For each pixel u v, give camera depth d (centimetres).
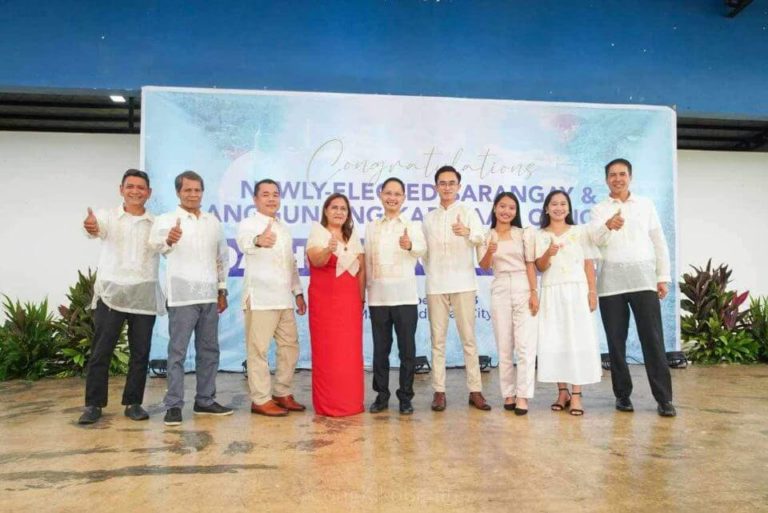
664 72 646
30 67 560
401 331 358
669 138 599
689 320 599
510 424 327
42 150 609
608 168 367
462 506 206
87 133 615
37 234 606
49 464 257
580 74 631
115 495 219
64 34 564
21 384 477
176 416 332
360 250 369
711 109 652
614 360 362
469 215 365
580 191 586
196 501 212
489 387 454
